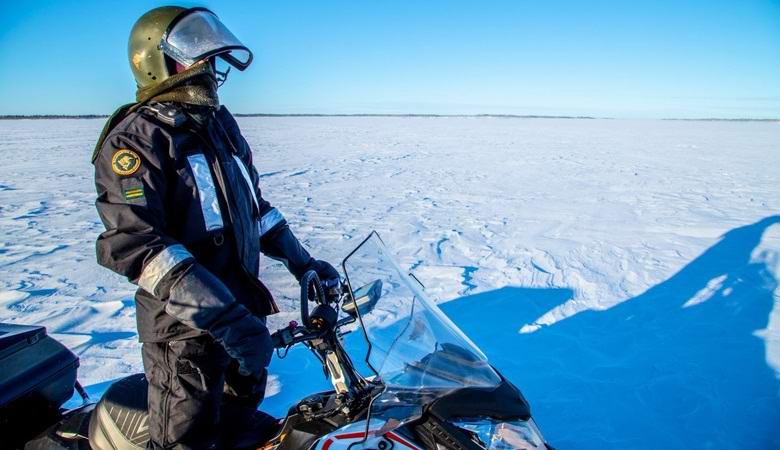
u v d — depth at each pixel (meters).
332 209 7.95
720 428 2.44
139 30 1.46
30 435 1.73
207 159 1.50
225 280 1.59
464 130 36.38
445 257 5.29
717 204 8.17
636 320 3.64
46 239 6.23
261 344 1.34
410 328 1.51
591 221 6.95
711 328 3.48
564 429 2.46
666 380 2.85
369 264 1.64
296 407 1.58
